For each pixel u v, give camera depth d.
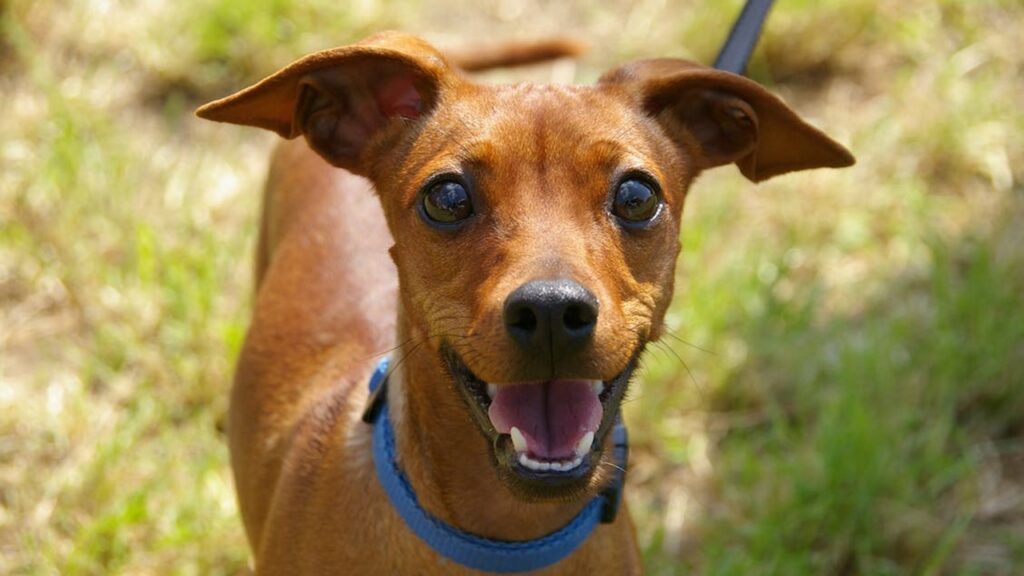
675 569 0.83
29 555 0.81
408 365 0.62
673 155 0.64
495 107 0.61
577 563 0.64
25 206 0.97
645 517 0.86
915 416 0.89
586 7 1.18
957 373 0.91
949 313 0.93
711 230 0.99
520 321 0.56
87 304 0.94
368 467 0.64
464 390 0.60
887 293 0.98
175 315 0.93
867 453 0.85
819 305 0.97
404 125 0.63
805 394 0.91
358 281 0.74
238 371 0.76
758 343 0.93
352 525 0.63
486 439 0.60
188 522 0.84
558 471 0.58
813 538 0.84
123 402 0.90
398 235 0.62
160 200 1.00
